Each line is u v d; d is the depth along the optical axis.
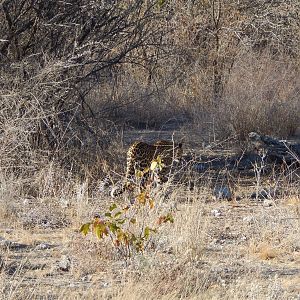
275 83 31.52
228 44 36.53
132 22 22.28
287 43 39.34
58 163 20.48
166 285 12.82
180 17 34.19
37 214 17.75
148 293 12.48
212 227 17.38
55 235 16.55
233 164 23.88
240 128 27.23
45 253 15.20
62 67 20.12
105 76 22.61
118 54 23.17
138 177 15.84
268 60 33.75
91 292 12.66
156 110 30.36
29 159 19.83
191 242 14.84
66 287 13.06
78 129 21.67
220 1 37.00
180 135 27.94
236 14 38.06
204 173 21.27
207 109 29.89
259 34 38.81
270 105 28.58
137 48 25.34
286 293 12.98
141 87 30.67
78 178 20.59
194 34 35.19
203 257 15.02
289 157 24.22
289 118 28.47
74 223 17.17
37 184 19.70
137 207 15.09
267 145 25.02
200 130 27.92
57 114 20.42
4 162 19.23
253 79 31.52
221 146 26.05
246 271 14.23
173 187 19.56
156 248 14.16
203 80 33.50
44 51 21.62
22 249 15.49
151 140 26.89
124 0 23.06
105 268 14.16
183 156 23.61
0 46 21.50
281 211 18.27
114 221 14.48
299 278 14.04
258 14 39.06
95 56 22.44
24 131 19.00
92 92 25.80
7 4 21.08
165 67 32.31
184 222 15.48
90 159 21.50
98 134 22.38
